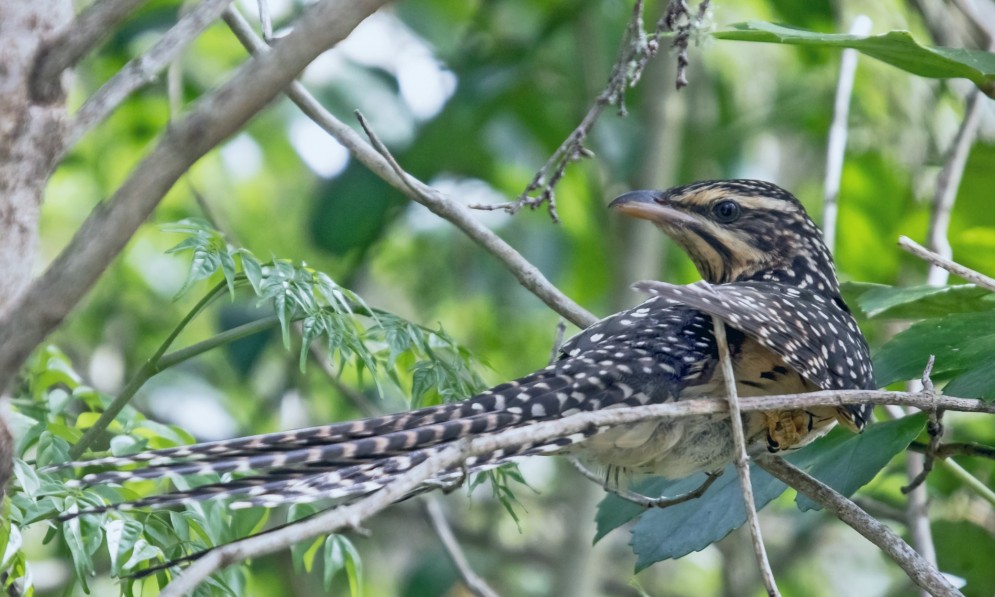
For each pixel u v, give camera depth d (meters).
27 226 4.80
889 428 8.03
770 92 15.66
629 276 14.06
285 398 14.26
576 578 13.12
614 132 14.25
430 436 6.16
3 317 4.68
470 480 8.24
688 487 8.62
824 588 16.78
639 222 14.16
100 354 14.83
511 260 8.27
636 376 7.22
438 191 8.19
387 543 16.34
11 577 6.71
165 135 4.28
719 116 15.89
